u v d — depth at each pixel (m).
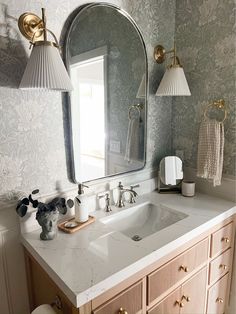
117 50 1.38
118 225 1.37
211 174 1.48
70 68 1.20
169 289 1.13
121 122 1.46
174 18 1.64
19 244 1.16
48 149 1.20
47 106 1.17
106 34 1.31
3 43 1.01
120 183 1.46
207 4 1.47
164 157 1.69
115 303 0.90
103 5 1.28
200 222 1.25
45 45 0.96
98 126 1.35
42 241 1.07
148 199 1.57
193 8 1.54
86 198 1.22
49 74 0.93
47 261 0.94
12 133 1.09
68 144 1.27
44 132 1.18
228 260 1.52
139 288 0.98
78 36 1.21
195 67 1.59
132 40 1.43
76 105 1.24
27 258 1.15
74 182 1.31
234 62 1.40
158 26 1.56
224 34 1.42
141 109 1.56
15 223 1.14
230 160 1.51
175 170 1.64
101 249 1.01
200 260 1.29
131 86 1.48
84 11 1.20
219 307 1.54
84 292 0.79
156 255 1.01
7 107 1.06
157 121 1.68
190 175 1.73
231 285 1.62
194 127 1.65
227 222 1.44
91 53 1.27
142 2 1.45
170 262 1.10
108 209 1.38
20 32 1.04
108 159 1.43
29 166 1.16
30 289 1.20
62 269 0.89
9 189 1.11
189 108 1.66
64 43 1.18
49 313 0.91
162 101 1.68
